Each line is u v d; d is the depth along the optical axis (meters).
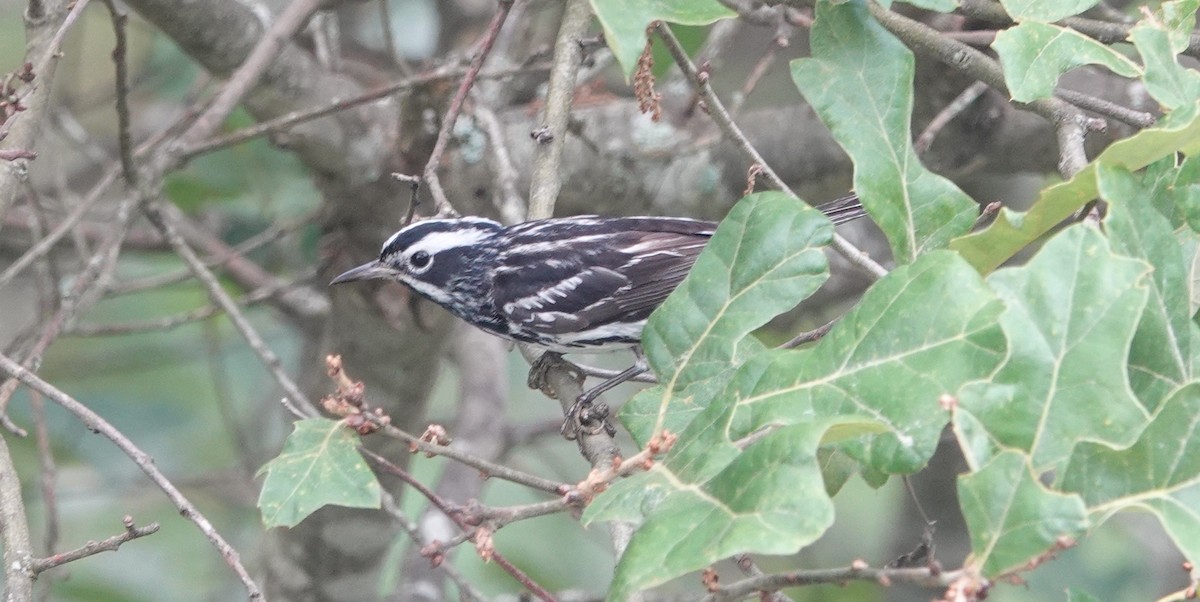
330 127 12.76
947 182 7.59
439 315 13.36
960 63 9.54
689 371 7.21
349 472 6.95
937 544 15.17
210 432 18.84
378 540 14.77
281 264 18.05
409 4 17.95
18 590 7.94
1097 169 6.33
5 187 9.38
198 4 12.15
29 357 11.64
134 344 18.77
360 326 13.57
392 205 13.16
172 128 14.18
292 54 12.77
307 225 15.41
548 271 10.94
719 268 7.30
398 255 11.16
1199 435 5.72
